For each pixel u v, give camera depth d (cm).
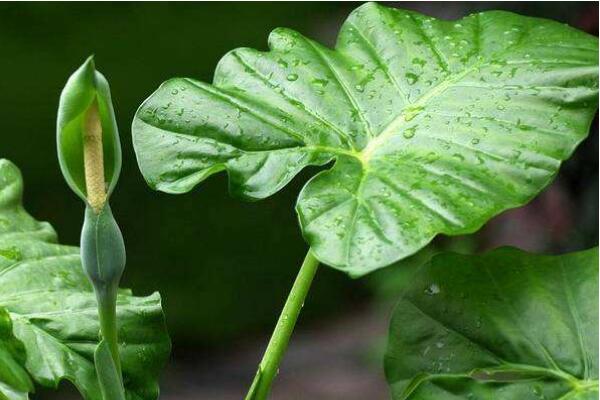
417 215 211
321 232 211
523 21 235
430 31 237
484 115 224
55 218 619
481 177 217
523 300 225
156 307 235
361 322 678
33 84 632
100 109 207
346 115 229
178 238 645
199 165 225
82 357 233
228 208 661
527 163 218
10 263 240
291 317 224
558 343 223
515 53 230
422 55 234
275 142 225
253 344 651
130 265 634
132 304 235
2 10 640
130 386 232
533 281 225
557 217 375
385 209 213
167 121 228
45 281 239
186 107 228
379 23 239
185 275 645
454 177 217
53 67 640
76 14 657
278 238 669
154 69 662
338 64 235
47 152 626
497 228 411
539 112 223
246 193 223
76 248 246
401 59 234
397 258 207
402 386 225
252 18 711
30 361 231
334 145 225
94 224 210
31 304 236
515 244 398
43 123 629
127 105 645
